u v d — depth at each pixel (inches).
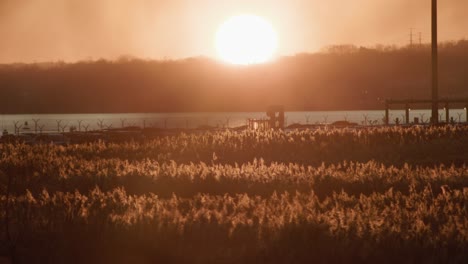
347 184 2208.4
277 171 2440.9
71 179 2405.3
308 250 1309.1
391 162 3083.2
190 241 1390.3
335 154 3312.0
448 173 2375.7
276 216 1566.2
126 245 1385.3
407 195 2055.9
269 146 3398.1
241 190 2196.1
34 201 1833.2
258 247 1326.3
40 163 2810.0
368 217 1536.7
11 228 1533.0
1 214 1651.1
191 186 2247.8
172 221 1507.1
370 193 2140.7
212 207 1770.4
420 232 1390.3
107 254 1384.1
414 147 3356.3
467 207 1694.1
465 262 1259.2
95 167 2714.1
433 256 1268.5
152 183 2289.6
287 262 1278.3
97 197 1852.9
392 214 1584.6
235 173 2413.9
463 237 1349.7
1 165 2669.8
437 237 1357.0
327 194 2133.4
